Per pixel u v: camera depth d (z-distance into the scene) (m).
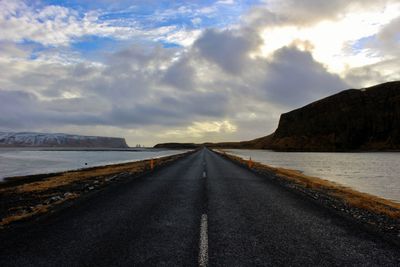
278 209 10.38
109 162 67.56
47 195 15.58
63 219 8.80
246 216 9.21
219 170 27.78
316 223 8.41
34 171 43.28
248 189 15.45
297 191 15.22
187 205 10.97
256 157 91.06
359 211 10.98
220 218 8.91
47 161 73.50
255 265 5.28
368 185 26.75
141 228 7.76
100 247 6.25
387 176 35.84
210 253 5.88
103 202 11.66
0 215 10.43
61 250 6.07
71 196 13.83
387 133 165.12
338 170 44.94
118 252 5.95
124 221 8.53
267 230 7.62
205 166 33.16
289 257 5.70
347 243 6.61
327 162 67.44
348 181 30.06
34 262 5.45
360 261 5.54
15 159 83.31
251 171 27.59
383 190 23.58
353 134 173.62
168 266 5.23
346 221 8.68
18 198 15.39
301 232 7.46
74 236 7.05
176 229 7.66
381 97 182.12
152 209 10.24
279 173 29.31
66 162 68.81
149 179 20.12
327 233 7.40
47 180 26.33
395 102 173.75
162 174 23.81
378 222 9.26
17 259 5.59
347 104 190.62
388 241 6.80
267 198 12.72
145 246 6.30
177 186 16.44
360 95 192.00
